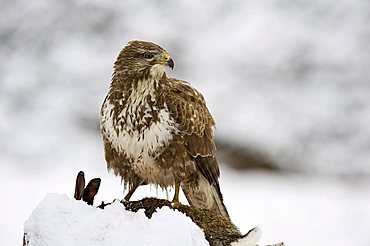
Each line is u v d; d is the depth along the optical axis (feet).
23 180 51.67
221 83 65.41
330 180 58.54
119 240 19.53
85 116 62.80
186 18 71.97
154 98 27.96
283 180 56.75
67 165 55.47
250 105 63.00
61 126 61.57
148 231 19.60
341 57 67.67
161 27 71.31
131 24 71.72
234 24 70.95
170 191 29.32
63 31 71.82
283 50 68.13
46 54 69.97
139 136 27.68
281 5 72.49
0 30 72.33
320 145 61.00
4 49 70.95
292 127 61.52
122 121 27.71
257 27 70.28
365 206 51.03
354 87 65.72
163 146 27.96
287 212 49.03
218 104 63.21
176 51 69.26
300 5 72.64
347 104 64.23
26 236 20.47
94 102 64.54
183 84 29.55
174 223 19.65
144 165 28.07
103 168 55.16
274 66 66.95
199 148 28.84
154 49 28.12
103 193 42.06
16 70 68.54
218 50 68.59
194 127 28.63
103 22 72.38
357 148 61.16
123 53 28.32
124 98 27.78
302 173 59.06
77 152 57.82
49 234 19.84
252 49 68.23
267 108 63.00
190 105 28.71
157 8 72.95
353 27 70.90
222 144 59.41
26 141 59.06
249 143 59.47
